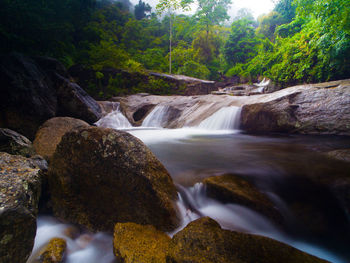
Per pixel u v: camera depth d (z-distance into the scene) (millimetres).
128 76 15648
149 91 15922
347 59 9023
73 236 2266
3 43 8672
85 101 6980
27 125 4914
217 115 7934
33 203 1795
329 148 3945
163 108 10438
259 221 2281
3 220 1430
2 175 1836
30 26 9797
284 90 7203
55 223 2486
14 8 9086
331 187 2410
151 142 5555
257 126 6762
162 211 2154
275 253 1440
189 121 8727
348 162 2979
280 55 14961
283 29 19641
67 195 2492
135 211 2240
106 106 11156
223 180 2746
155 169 2354
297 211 2355
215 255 1429
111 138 2371
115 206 2324
